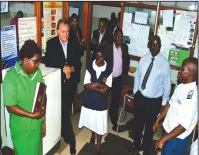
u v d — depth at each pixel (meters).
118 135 3.51
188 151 2.24
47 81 2.46
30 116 1.96
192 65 1.95
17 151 2.12
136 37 3.90
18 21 2.64
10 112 1.94
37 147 2.19
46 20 3.10
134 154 3.10
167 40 3.67
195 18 3.38
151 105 2.74
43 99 2.05
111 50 3.37
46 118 2.56
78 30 3.90
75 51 2.94
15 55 2.64
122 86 3.68
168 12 3.56
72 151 2.97
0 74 2.33
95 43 4.35
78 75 3.10
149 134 2.90
